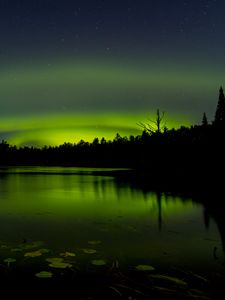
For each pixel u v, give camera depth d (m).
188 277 3.72
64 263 4.17
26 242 5.29
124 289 3.39
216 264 4.18
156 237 5.69
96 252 4.71
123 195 12.96
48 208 9.38
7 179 24.62
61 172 37.19
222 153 23.25
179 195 12.69
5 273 3.82
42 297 3.22
